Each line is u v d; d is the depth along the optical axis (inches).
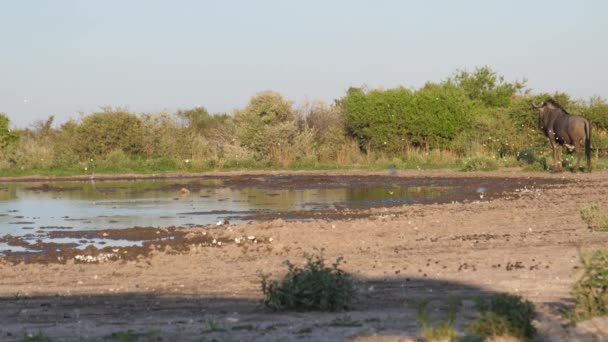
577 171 1317.7
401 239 631.8
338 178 1389.0
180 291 447.8
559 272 474.0
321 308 388.2
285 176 1457.9
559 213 772.0
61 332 347.9
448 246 591.5
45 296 442.3
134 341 324.5
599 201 878.4
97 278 498.3
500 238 622.8
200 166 1624.0
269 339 323.6
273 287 397.1
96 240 685.3
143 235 706.8
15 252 627.5
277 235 664.4
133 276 502.3
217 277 490.0
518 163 1489.9
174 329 348.8
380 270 498.0
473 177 1325.0
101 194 1151.6
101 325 363.3
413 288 440.8
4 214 898.1
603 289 360.5
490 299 380.2
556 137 1336.1
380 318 363.9
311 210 890.7
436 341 317.1
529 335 324.5
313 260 538.3
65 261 575.2
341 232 674.2
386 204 944.9
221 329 343.3
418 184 1236.5
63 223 808.9
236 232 689.6
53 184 1365.7
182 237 682.8
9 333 346.9
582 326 334.3
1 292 456.1
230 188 1240.2
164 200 1044.5
